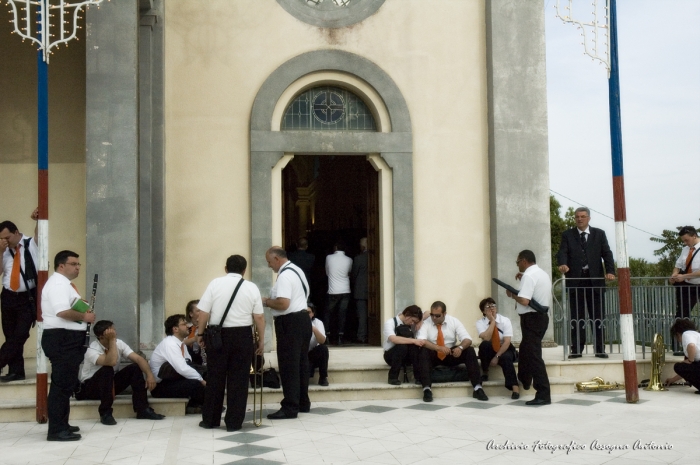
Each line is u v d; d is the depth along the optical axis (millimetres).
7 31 10828
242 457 6203
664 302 10125
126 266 8523
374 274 11500
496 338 9219
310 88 11258
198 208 10758
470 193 11297
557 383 9219
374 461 6059
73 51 10859
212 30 10922
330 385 8984
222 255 10773
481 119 11383
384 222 11133
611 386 9508
